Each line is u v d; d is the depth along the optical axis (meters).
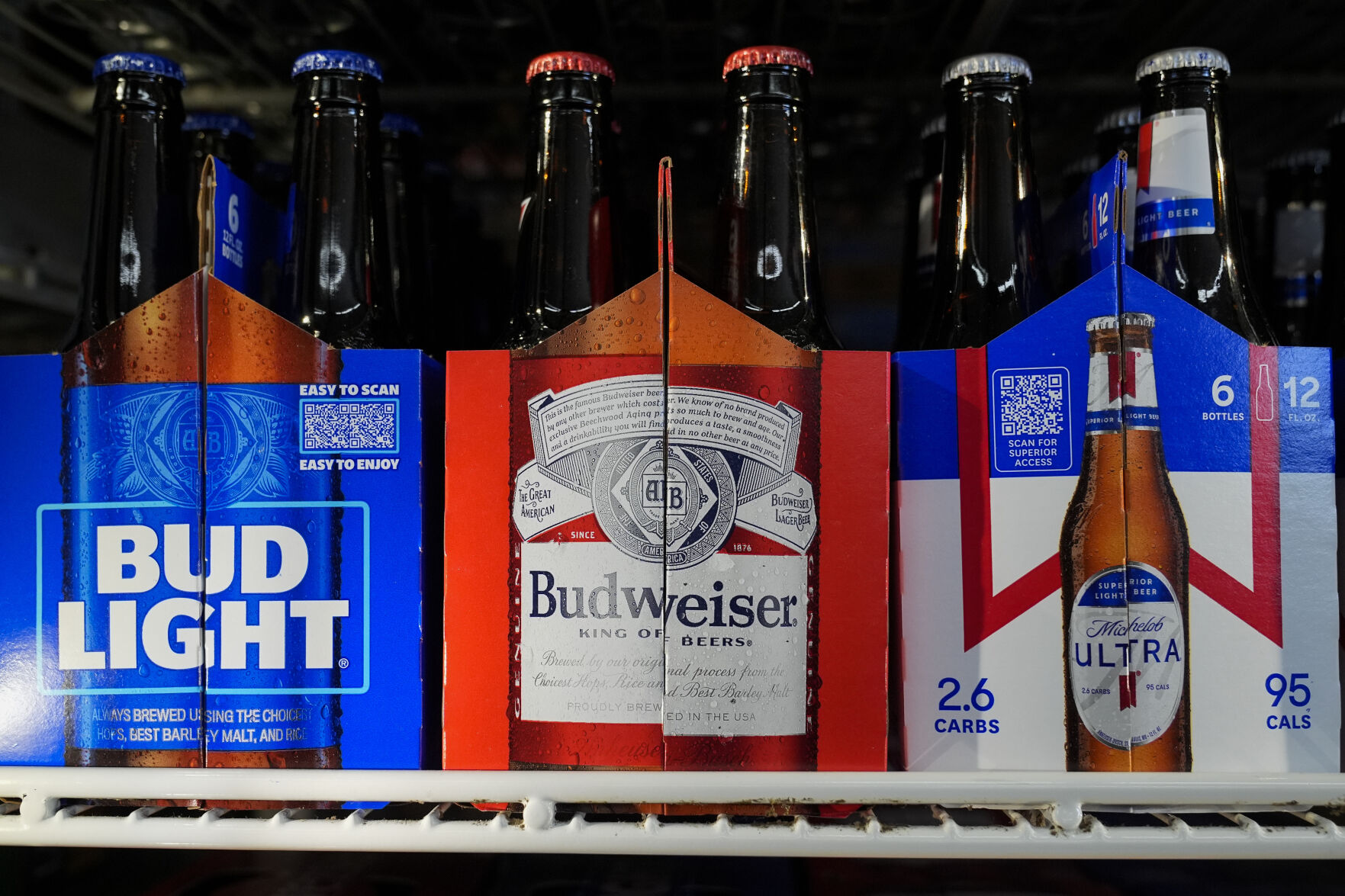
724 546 0.67
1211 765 0.68
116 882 1.02
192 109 1.21
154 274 0.81
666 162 0.67
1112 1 1.00
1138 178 0.80
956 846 0.66
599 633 0.68
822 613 0.67
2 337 1.34
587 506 0.68
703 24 1.07
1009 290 0.78
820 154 1.32
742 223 0.76
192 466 0.69
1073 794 0.65
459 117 1.25
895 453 0.71
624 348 0.67
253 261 0.84
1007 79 0.80
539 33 1.08
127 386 0.69
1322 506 0.69
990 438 0.69
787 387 0.67
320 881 0.91
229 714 0.69
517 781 0.66
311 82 0.79
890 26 1.07
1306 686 0.68
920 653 0.70
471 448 0.69
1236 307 0.76
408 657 0.69
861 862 0.92
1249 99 1.20
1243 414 0.69
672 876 0.92
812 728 0.67
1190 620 0.68
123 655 0.69
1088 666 0.68
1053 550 0.68
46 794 0.67
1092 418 0.68
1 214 1.17
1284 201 1.06
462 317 1.17
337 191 0.78
